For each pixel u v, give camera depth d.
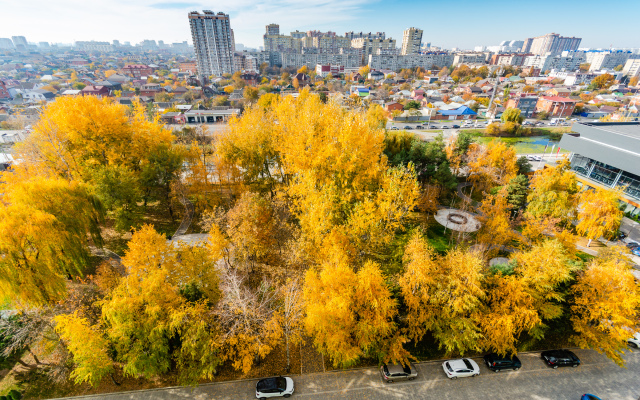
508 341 24.92
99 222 36.81
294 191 34.75
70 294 27.94
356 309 23.33
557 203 38.88
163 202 46.25
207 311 24.06
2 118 99.56
